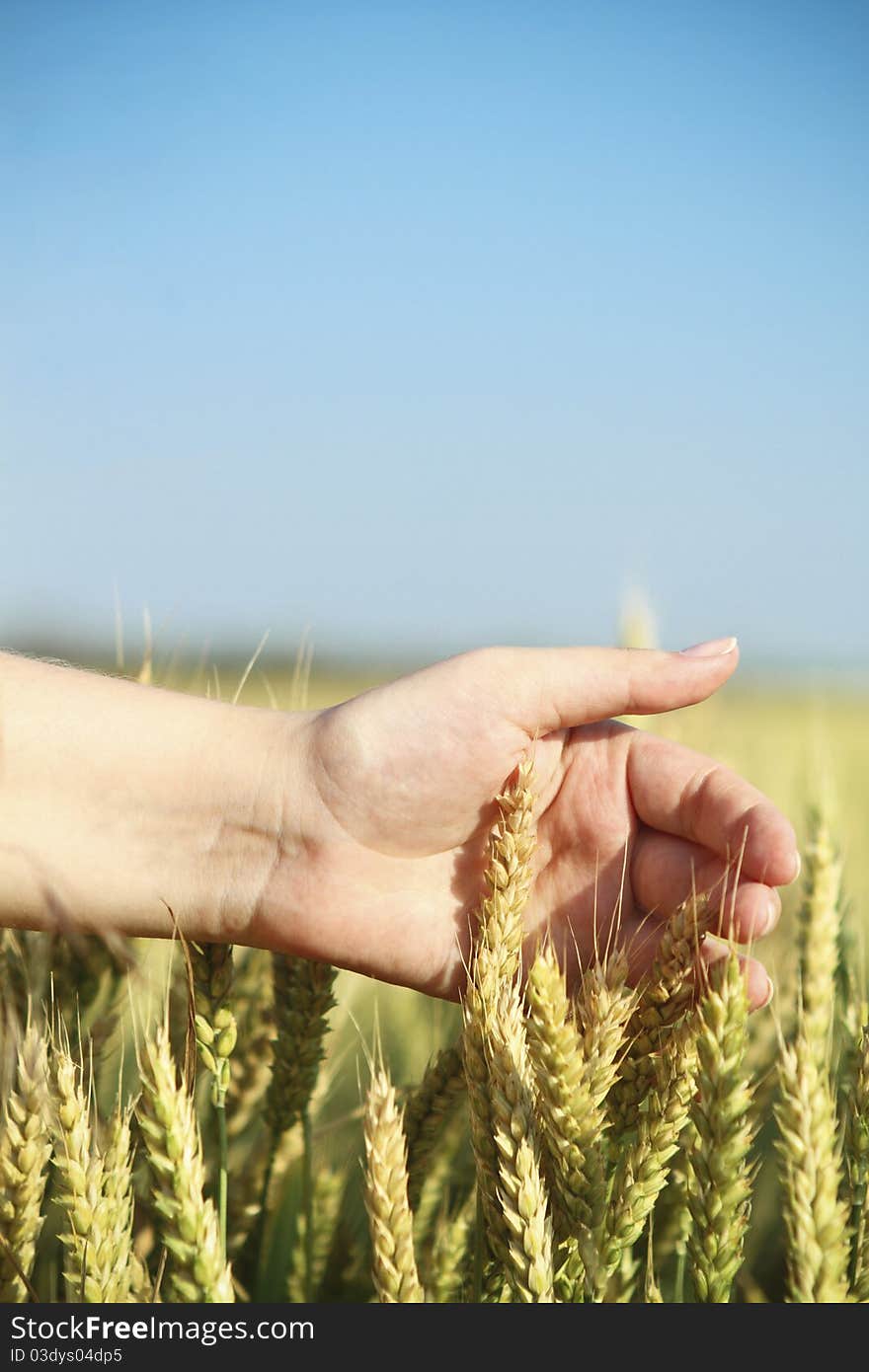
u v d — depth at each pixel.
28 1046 0.56
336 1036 0.70
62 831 0.61
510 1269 0.53
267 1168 0.63
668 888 0.61
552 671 0.61
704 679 0.60
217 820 0.62
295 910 0.62
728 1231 0.52
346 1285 0.63
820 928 0.65
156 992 0.63
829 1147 0.52
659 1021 0.55
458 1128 0.64
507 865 0.58
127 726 0.63
